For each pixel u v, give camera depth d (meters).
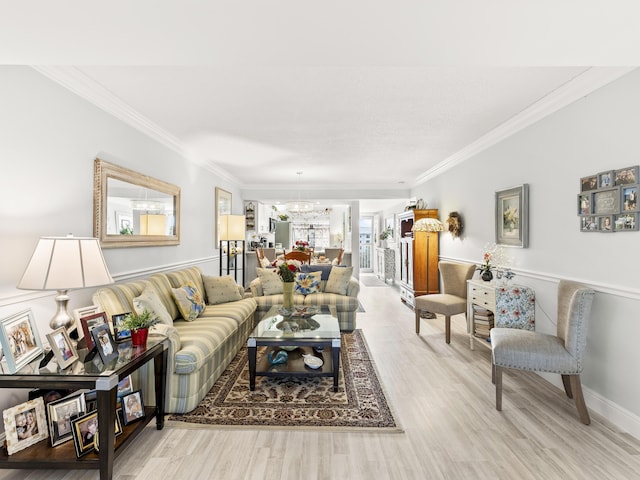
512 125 3.43
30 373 1.72
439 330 4.57
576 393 2.29
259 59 1.80
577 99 2.61
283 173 6.25
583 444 2.06
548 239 2.97
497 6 1.34
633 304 2.17
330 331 3.03
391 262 9.16
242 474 1.80
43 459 1.70
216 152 4.71
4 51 1.70
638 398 2.13
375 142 4.23
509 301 3.15
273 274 4.91
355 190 7.54
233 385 2.90
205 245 5.34
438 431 2.20
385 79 2.54
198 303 3.54
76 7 1.33
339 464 1.88
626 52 1.72
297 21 1.45
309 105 3.05
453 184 5.09
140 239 3.40
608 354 2.35
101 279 2.05
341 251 7.94
